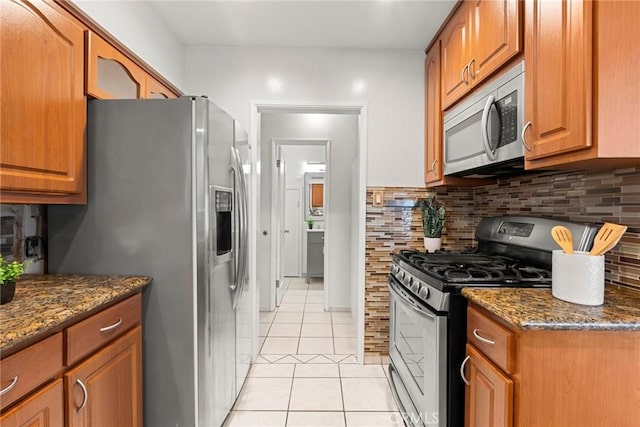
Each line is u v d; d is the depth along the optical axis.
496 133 1.50
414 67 2.52
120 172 1.50
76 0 1.36
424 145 2.51
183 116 1.49
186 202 1.50
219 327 1.66
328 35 2.32
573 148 1.05
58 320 0.96
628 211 1.25
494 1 1.50
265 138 3.78
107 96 1.58
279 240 4.13
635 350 0.96
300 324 3.36
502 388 1.04
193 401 1.51
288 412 1.94
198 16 2.09
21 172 1.10
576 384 0.97
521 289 1.31
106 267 1.51
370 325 2.54
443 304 1.35
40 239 1.51
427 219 2.40
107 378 1.22
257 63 2.51
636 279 1.22
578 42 1.02
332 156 3.77
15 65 1.07
